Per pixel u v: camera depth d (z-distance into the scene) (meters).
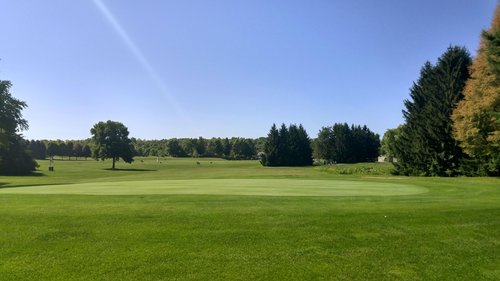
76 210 11.12
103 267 6.69
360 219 10.10
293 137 113.88
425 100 51.47
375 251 7.82
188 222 9.62
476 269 7.18
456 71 46.34
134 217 10.12
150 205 12.20
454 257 7.70
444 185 23.52
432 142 46.94
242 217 10.20
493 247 8.37
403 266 7.15
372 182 26.66
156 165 113.44
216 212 10.84
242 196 14.92
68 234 8.54
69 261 6.95
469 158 44.06
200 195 15.26
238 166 108.31
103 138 106.12
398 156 51.47
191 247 7.75
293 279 6.41
